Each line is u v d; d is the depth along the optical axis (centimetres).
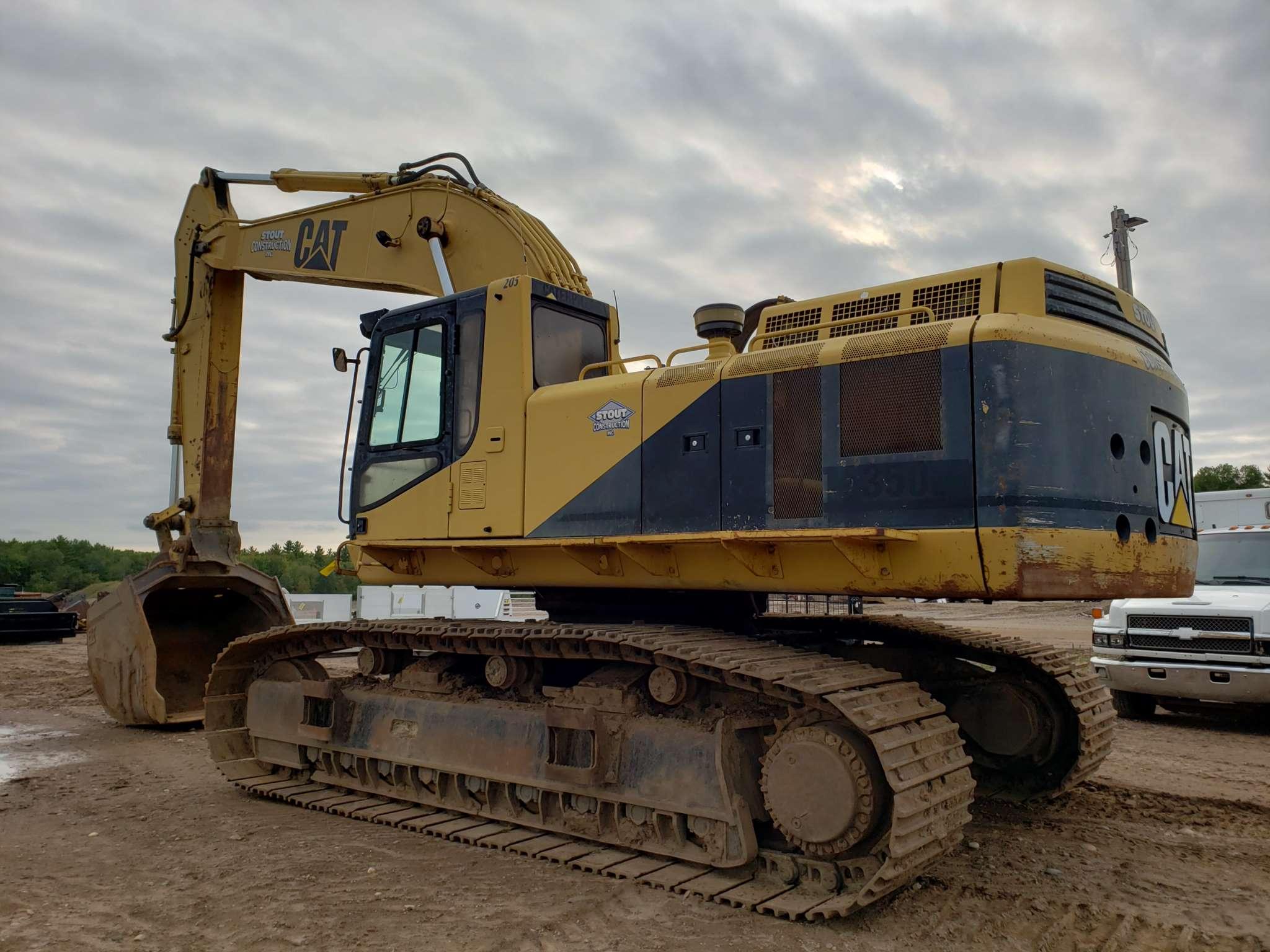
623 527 566
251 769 755
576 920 443
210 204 1009
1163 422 527
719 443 538
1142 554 486
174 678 1066
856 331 538
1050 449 450
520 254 751
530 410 614
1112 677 986
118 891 490
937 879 498
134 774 797
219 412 1012
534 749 573
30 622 2031
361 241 877
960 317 495
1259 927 435
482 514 627
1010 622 2647
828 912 425
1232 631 920
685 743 507
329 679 739
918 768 432
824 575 493
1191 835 582
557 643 570
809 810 455
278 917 450
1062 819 620
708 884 474
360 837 591
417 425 680
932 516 461
